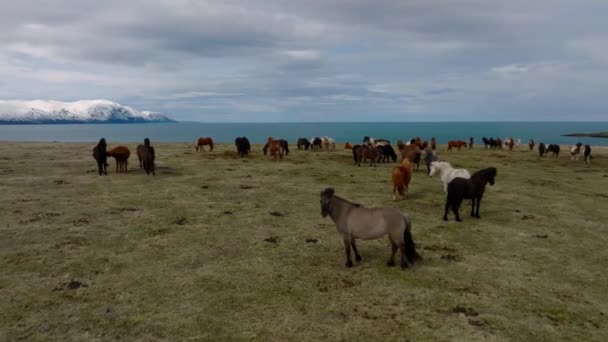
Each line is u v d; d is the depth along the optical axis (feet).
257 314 25.66
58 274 30.73
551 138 493.36
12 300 26.61
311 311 26.12
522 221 48.37
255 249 37.24
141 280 30.19
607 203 58.65
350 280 30.94
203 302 27.07
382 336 23.35
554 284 30.94
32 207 49.26
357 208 32.22
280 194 61.26
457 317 25.54
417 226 45.44
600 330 24.57
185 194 59.57
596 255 37.50
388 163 101.96
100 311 25.62
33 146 138.62
